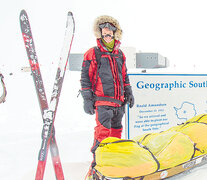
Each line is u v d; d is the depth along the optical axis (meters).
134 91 2.42
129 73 2.38
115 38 2.12
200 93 2.77
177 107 2.65
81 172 2.09
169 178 1.73
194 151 1.87
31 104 6.14
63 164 2.30
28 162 2.41
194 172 1.87
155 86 2.52
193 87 2.72
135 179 1.54
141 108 2.46
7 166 2.29
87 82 2.02
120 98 2.07
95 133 2.07
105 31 2.02
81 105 6.20
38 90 1.75
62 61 1.77
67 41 1.79
